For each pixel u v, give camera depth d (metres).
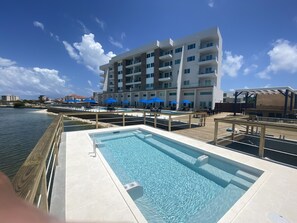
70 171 3.20
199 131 8.28
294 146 6.28
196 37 28.88
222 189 3.34
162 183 3.56
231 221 2.00
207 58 28.69
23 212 0.41
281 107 16.62
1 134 17.30
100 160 3.75
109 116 19.20
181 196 3.10
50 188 2.61
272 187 2.74
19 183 0.99
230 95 44.06
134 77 40.09
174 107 29.33
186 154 4.98
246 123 4.55
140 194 3.05
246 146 7.45
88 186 2.68
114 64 45.34
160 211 2.69
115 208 2.19
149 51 35.78
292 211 2.18
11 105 74.38
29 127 21.45
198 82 28.75
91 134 6.87
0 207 0.42
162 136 6.49
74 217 2.04
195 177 3.84
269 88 15.63
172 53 32.84
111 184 2.75
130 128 8.01
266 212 2.16
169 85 33.12
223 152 4.47
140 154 5.22
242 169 3.73
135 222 1.97
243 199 2.42
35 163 1.31
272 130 9.21
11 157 10.74
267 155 6.70
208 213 2.55
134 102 38.06
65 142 5.27
